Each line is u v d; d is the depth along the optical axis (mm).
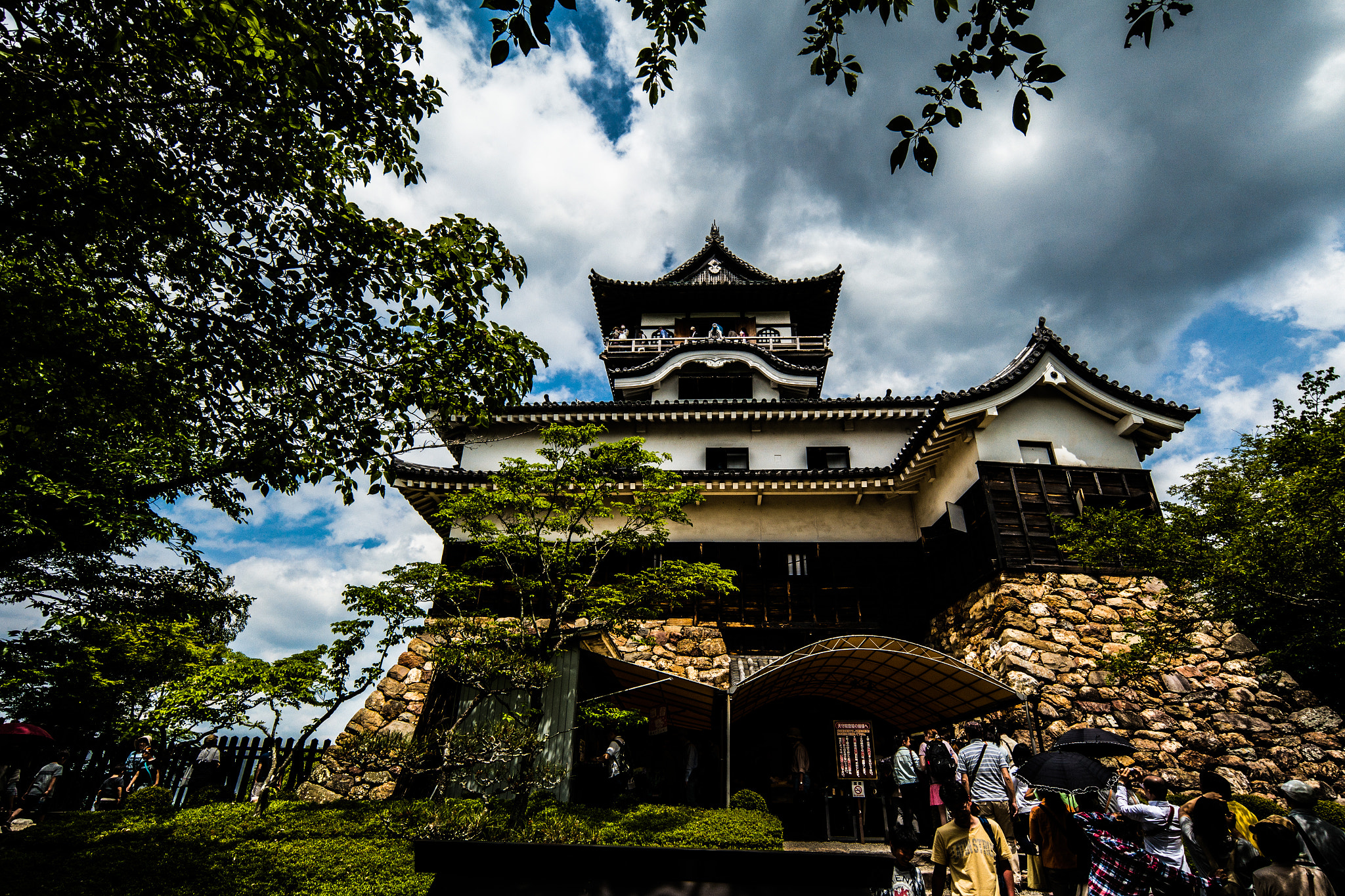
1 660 12516
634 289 29047
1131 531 11898
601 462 11477
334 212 6598
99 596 13594
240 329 6332
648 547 12852
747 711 13883
